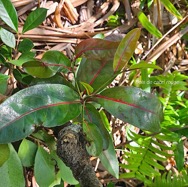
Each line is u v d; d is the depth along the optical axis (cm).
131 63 49
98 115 34
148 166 44
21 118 30
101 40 32
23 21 46
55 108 31
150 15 52
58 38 47
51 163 35
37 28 45
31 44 39
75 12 49
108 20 50
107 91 33
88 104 34
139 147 44
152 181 46
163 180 44
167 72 51
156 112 33
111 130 47
